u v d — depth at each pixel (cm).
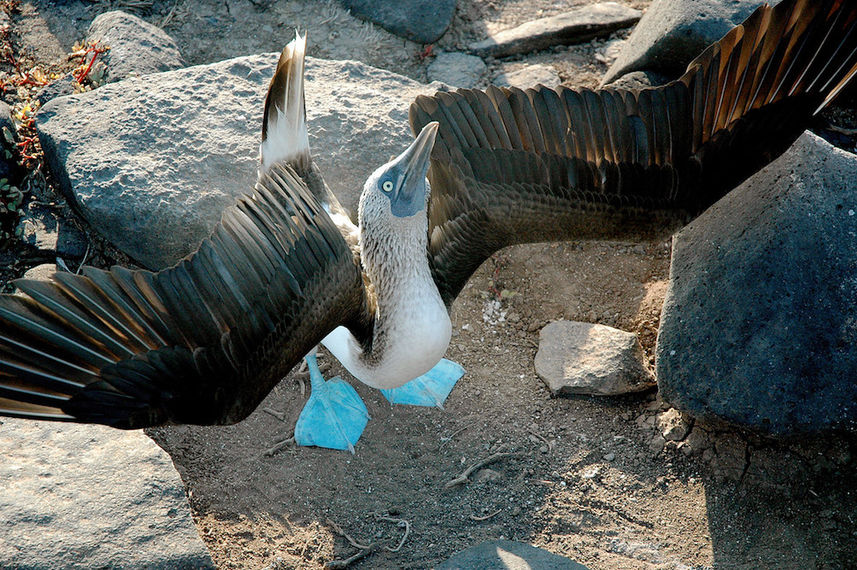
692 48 741
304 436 598
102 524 481
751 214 584
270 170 493
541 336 660
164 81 720
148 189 640
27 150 703
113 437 532
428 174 548
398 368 513
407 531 547
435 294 497
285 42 855
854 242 562
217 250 407
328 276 450
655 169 488
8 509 475
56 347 364
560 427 614
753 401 559
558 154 495
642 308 684
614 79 808
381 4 870
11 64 798
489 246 527
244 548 534
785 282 563
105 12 839
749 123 484
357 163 689
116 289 376
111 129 676
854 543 546
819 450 579
